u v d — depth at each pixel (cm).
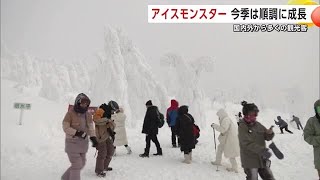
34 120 1229
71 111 523
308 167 787
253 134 470
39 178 639
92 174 693
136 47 2206
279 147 1077
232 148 718
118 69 1822
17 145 915
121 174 697
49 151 948
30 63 3344
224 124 720
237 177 682
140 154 927
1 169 691
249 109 473
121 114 935
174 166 777
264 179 485
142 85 2080
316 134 521
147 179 660
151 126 900
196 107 2097
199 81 2167
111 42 1872
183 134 811
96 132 673
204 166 780
